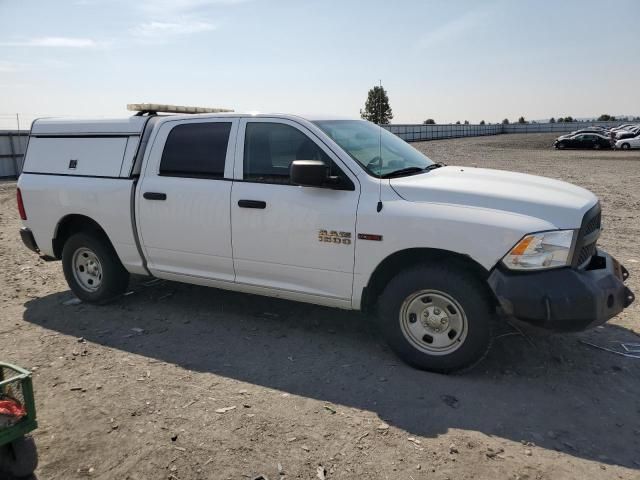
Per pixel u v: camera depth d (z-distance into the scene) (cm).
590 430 334
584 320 359
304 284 451
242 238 466
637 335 477
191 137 499
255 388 391
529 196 388
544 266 366
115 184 530
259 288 475
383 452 313
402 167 463
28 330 511
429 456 308
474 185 409
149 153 519
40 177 583
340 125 482
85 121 564
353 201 417
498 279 369
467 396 375
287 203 441
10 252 856
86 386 396
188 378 407
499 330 483
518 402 367
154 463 305
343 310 552
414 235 393
